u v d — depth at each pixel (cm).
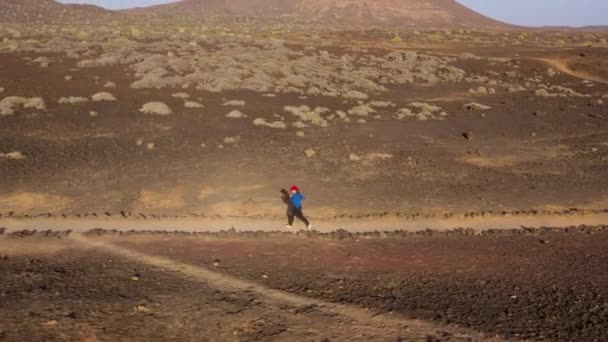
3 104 2930
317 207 1830
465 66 6138
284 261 1335
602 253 1427
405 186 2069
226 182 2052
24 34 6856
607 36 13175
